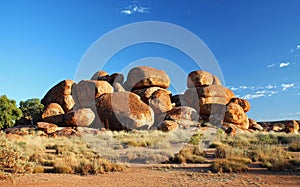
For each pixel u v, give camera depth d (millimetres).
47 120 28938
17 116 29750
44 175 8688
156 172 9312
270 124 34594
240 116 29609
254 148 13422
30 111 31984
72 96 31172
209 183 7434
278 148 12914
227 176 8398
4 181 7719
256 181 7582
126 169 9867
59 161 10430
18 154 8578
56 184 7461
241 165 9391
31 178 8172
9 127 28672
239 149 12680
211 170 9438
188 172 9195
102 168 9555
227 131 22625
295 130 29203
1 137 8570
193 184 7344
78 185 7355
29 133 23422
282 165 9156
